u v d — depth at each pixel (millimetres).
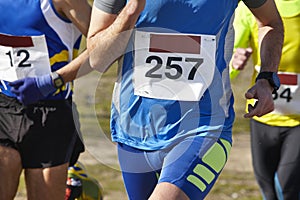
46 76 8125
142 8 6984
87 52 7539
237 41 10312
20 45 8445
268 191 10836
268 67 7637
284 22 10164
